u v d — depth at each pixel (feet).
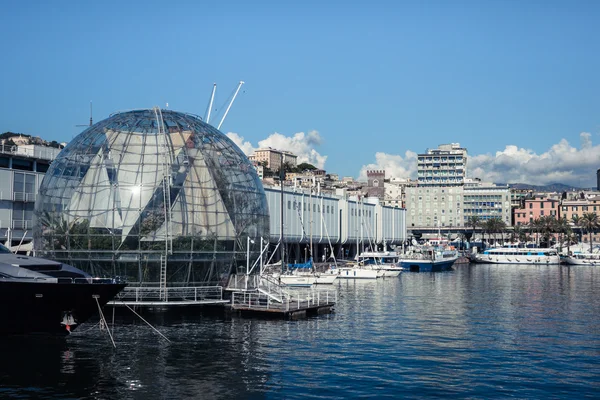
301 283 319.27
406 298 255.70
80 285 128.98
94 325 157.79
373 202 587.27
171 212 178.91
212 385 104.68
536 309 218.38
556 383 110.73
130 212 177.37
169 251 176.04
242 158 206.69
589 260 631.97
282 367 118.42
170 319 171.22
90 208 180.65
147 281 177.99
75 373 109.70
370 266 411.34
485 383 110.11
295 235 432.25
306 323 172.24
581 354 135.44
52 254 184.85
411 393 103.19
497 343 147.64
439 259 516.32
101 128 194.80
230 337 146.41
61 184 188.85
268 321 172.55
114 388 101.60
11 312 126.82
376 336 153.89
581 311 212.43
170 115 198.39
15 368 112.47
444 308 218.18
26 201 286.05
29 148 301.22
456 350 138.31
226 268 189.47
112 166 182.91
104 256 177.06
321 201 472.85
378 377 112.88
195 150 189.16
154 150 184.55
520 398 101.45
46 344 132.98
